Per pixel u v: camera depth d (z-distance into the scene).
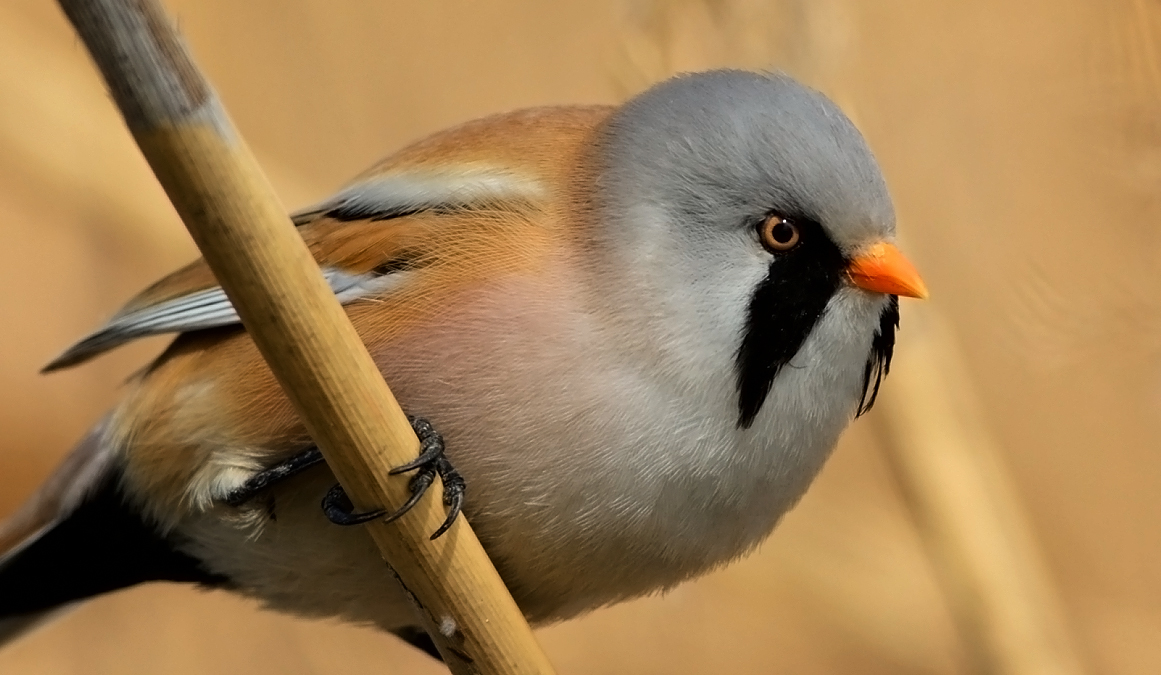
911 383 1.71
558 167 1.64
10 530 1.66
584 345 1.63
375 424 1.62
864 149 1.64
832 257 1.64
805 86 1.65
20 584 1.66
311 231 1.65
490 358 1.63
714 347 1.64
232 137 1.60
